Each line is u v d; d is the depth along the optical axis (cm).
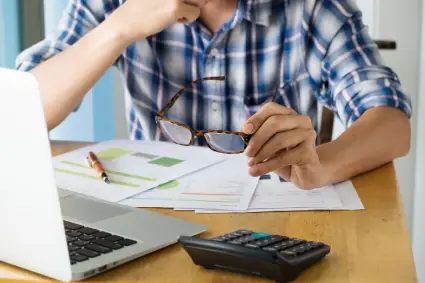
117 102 257
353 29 167
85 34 171
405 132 140
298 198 113
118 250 88
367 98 150
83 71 154
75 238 91
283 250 83
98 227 96
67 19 174
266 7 167
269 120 113
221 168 130
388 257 89
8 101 76
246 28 168
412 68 233
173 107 175
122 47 154
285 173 120
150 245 90
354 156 127
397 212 107
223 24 166
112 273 84
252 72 171
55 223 78
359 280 82
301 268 82
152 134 177
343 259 88
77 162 133
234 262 83
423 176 218
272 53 170
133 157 137
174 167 130
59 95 154
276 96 173
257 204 111
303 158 115
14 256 84
